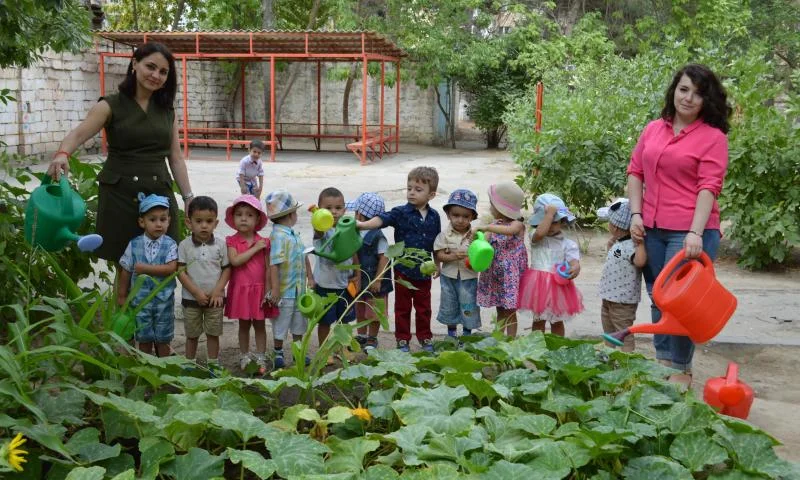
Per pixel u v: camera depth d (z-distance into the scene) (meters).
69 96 21.27
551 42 25.81
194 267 4.91
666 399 3.70
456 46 25.72
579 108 10.73
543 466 3.09
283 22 28.52
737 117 9.05
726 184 8.67
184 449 3.31
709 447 3.29
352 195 14.49
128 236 4.88
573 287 5.32
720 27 25.95
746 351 5.83
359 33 20.19
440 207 13.09
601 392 4.16
